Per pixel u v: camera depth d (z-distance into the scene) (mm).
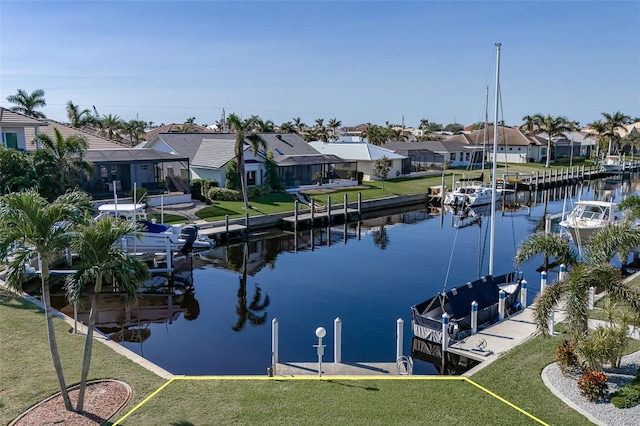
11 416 9734
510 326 15914
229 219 35062
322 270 25531
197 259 28031
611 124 87250
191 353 15148
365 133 99312
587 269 12016
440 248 30922
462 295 17016
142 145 51406
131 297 9734
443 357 14406
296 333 16859
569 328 11820
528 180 60594
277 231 36438
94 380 11328
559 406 10484
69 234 9422
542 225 39094
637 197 25391
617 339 11672
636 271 23875
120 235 9594
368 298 20797
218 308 19500
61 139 29375
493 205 20594
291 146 55812
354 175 54719
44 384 11047
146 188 39406
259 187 44062
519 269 25281
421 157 75688
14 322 14688
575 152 101125
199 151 47938
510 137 87312
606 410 10273
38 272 20422
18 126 34281
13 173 26656
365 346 15758
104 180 37750
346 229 36781
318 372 12414
